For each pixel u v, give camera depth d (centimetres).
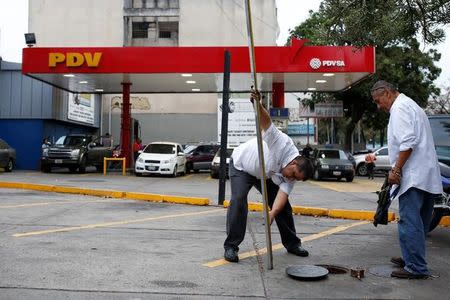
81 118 2934
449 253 634
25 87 2562
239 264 552
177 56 2005
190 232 746
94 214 918
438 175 504
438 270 540
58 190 1344
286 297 438
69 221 827
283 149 539
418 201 497
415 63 3133
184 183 1797
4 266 520
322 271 509
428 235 764
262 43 3738
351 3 727
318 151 2356
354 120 3366
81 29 3825
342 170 2197
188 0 3809
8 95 2566
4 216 866
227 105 1081
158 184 1712
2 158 2150
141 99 3469
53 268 516
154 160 2147
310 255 605
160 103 3481
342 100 3303
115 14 3828
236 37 3772
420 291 461
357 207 1100
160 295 438
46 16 3838
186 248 630
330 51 1973
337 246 662
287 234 600
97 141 2492
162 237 702
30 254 576
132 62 2005
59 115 2614
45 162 2241
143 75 2119
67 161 2223
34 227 760
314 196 1384
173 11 3806
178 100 3484
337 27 756
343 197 1365
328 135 6203
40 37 3822
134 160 2552
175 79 2239
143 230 755
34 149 2548
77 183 1634
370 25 725
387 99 520
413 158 495
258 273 516
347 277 505
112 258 566
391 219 905
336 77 2145
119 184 1652
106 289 450
